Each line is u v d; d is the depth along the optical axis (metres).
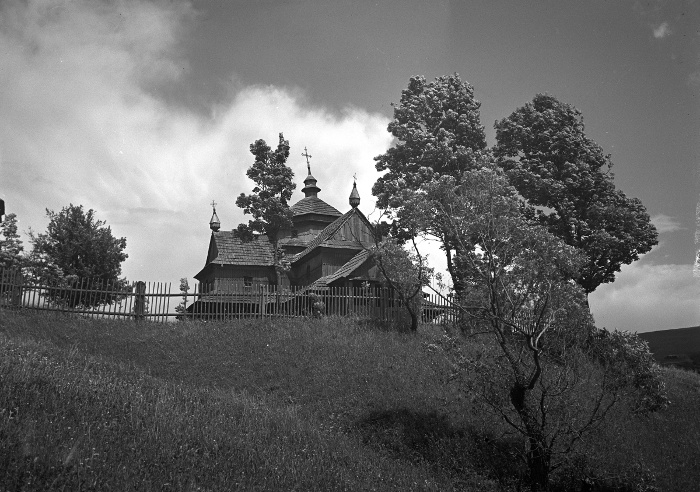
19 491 9.56
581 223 40.41
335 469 15.34
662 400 19.86
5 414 12.61
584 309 20.58
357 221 49.69
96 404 15.12
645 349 19.98
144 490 10.79
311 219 56.78
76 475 10.48
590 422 19.86
